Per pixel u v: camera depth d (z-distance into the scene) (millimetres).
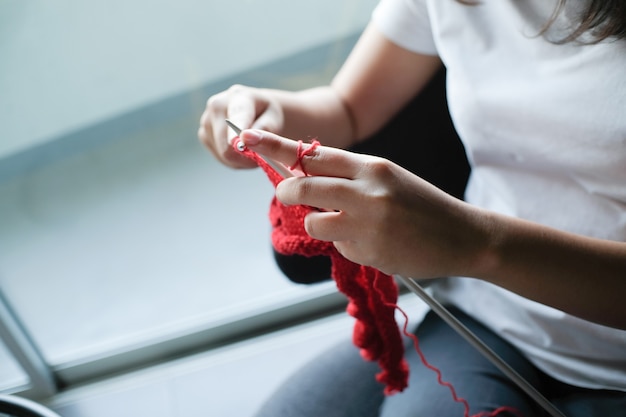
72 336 1713
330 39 2383
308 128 875
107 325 1727
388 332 739
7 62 2459
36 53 2455
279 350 1509
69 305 1829
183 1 2404
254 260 1838
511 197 762
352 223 555
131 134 2543
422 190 559
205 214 2074
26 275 1986
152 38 2488
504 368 638
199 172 2281
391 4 853
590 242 612
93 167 2428
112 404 1475
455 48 765
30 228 2197
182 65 2523
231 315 1575
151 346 1553
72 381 1559
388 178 544
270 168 618
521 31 697
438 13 771
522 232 593
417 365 825
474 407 734
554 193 729
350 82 915
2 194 2396
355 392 834
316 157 561
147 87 2539
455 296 856
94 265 1969
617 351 709
